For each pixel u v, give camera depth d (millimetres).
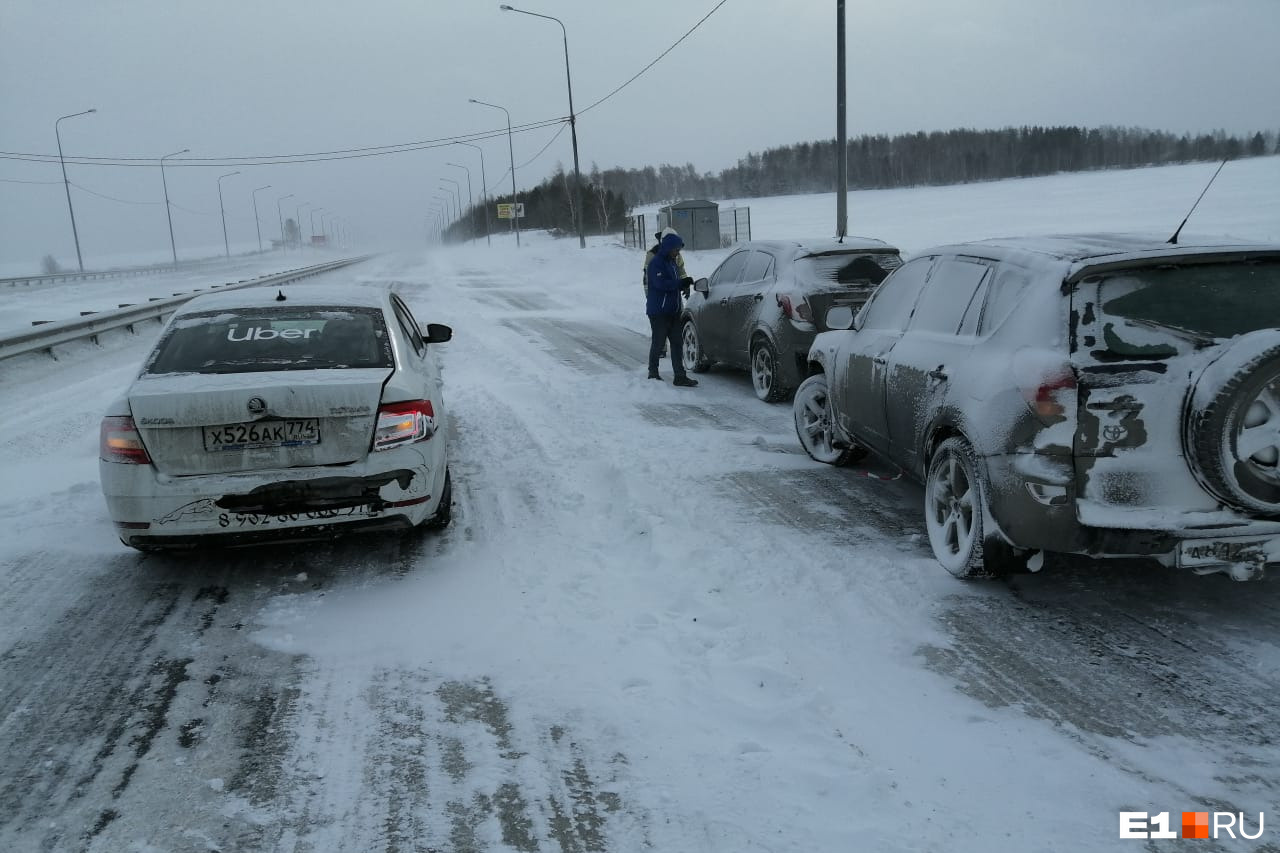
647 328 15867
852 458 6535
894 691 3395
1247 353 3320
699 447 7180
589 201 71750
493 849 2584
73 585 4625
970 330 4496
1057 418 3639
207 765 3023
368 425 4383
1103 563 4598
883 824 2637
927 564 4578
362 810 2775
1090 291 3814
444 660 3740
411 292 26719
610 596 4320
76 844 2619
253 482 4219
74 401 9844
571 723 3240
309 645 3908
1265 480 3361
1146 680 3438
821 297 8453
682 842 2590
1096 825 2613
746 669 3578
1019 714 3217
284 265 77688
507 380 10562
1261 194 54156
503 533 5246
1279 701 3271
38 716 3350
